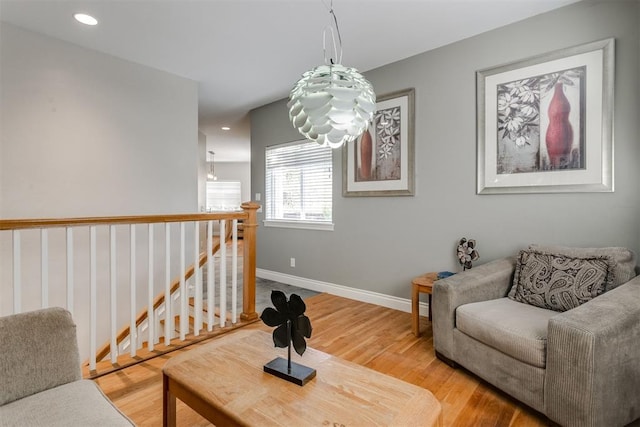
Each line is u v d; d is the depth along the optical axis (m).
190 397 1.27
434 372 2.17
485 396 1.91
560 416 1.55
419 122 3.21
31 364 1.20
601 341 1.45
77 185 2.98
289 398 1.17
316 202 4.26
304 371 1.31
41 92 2.78
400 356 2.39
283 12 2.49
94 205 3.08
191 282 3.88
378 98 3.51
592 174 2.32
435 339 2.34
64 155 2.90
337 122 1.78
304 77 1.87
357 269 3.78
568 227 2.43
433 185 3.13
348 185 3.81
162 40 2.92
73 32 2.76
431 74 3.12
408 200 3.32
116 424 1.04
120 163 3.26
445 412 1.76
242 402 1.14
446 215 3.05
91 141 3.07
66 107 2.91
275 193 4.80
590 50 2.31
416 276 3.28
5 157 2.61
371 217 3.63
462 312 2.10
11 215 2.63
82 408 1.11
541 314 1.96
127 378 2.04
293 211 4.55
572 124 2.39
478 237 2.87
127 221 2.13
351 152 3.77
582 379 1.46
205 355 1.50
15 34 2.65
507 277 2.42
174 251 3.68
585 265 2.02
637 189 2.17
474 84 2.86
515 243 2.67
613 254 1.98
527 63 2.57
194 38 2.89
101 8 2.42
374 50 3.11
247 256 2.92
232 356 1.49
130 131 3.34
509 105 2.67
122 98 3.28
